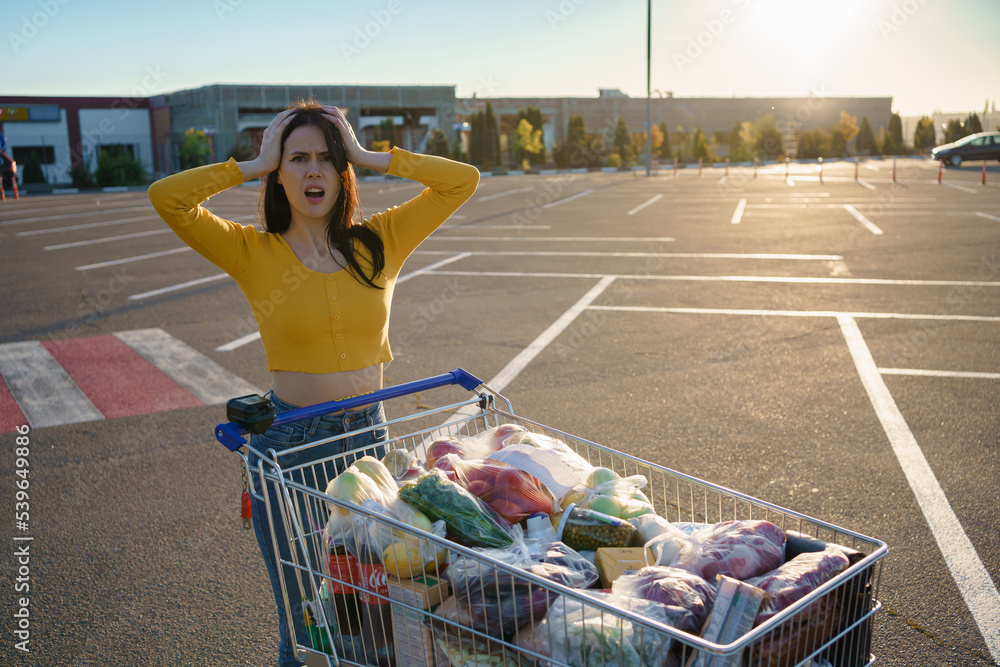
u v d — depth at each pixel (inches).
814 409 233.1
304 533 104.8
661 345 306.5
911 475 187.5
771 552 87.0
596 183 1371.8
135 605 142.3
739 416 228.2
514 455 103.0
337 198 111.7
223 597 144.8
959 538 158.1
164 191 98.3
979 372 264.5
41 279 476.7
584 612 80.0
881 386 252.4
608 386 257.6
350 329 110.6
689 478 103.5
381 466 99.3
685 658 77.1
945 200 875.4
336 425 110.3
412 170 111.5
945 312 350.6
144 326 350.6
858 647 85.3
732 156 2258.9
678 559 87.0
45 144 1678.2
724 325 335.6
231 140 1659.7
